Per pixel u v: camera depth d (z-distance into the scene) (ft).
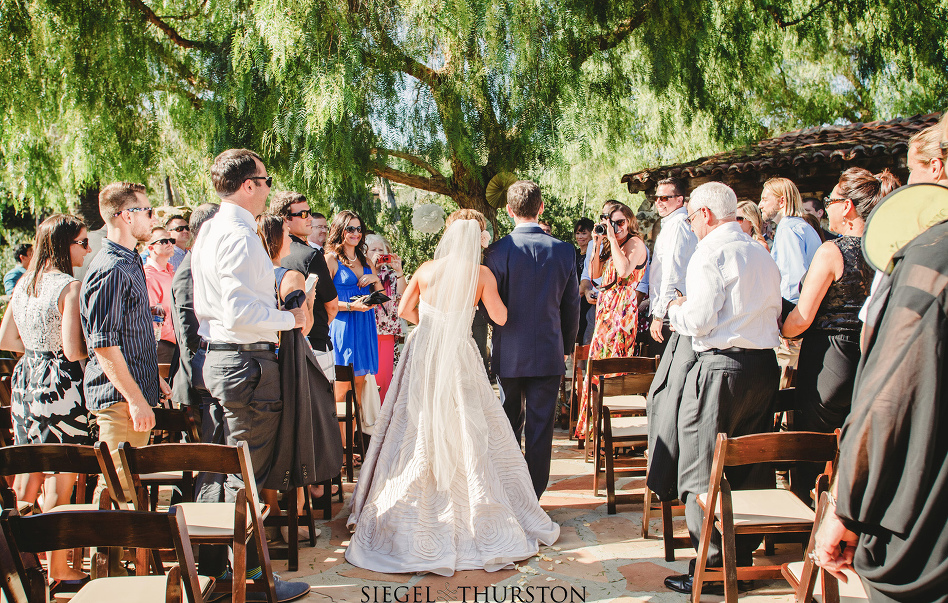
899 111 46.98
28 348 11.21
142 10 29.94
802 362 10.80
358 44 25.45
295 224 14.65
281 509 13.46
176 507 6.61
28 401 11.18
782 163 28.50
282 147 27.61
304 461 10.94
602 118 31.17
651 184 33.06
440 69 28.45
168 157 33.06
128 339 10.69
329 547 12.01
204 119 28.04
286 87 25.36
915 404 4.21
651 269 16.81
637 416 15.62
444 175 33.27
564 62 27.73
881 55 38.14
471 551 11.15
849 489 4.47
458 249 11.82
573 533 12.59
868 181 10.41
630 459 14.53
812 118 49.32
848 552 4.94
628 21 30.68
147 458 8.23
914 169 5.60
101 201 10.73
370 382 18.76
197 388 11.01
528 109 27.61
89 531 6.35
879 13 36.55
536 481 13.12
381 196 38.83
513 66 26.53
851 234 10.60
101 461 8.08
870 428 4.36
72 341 10.79
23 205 36.01
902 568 4.28
